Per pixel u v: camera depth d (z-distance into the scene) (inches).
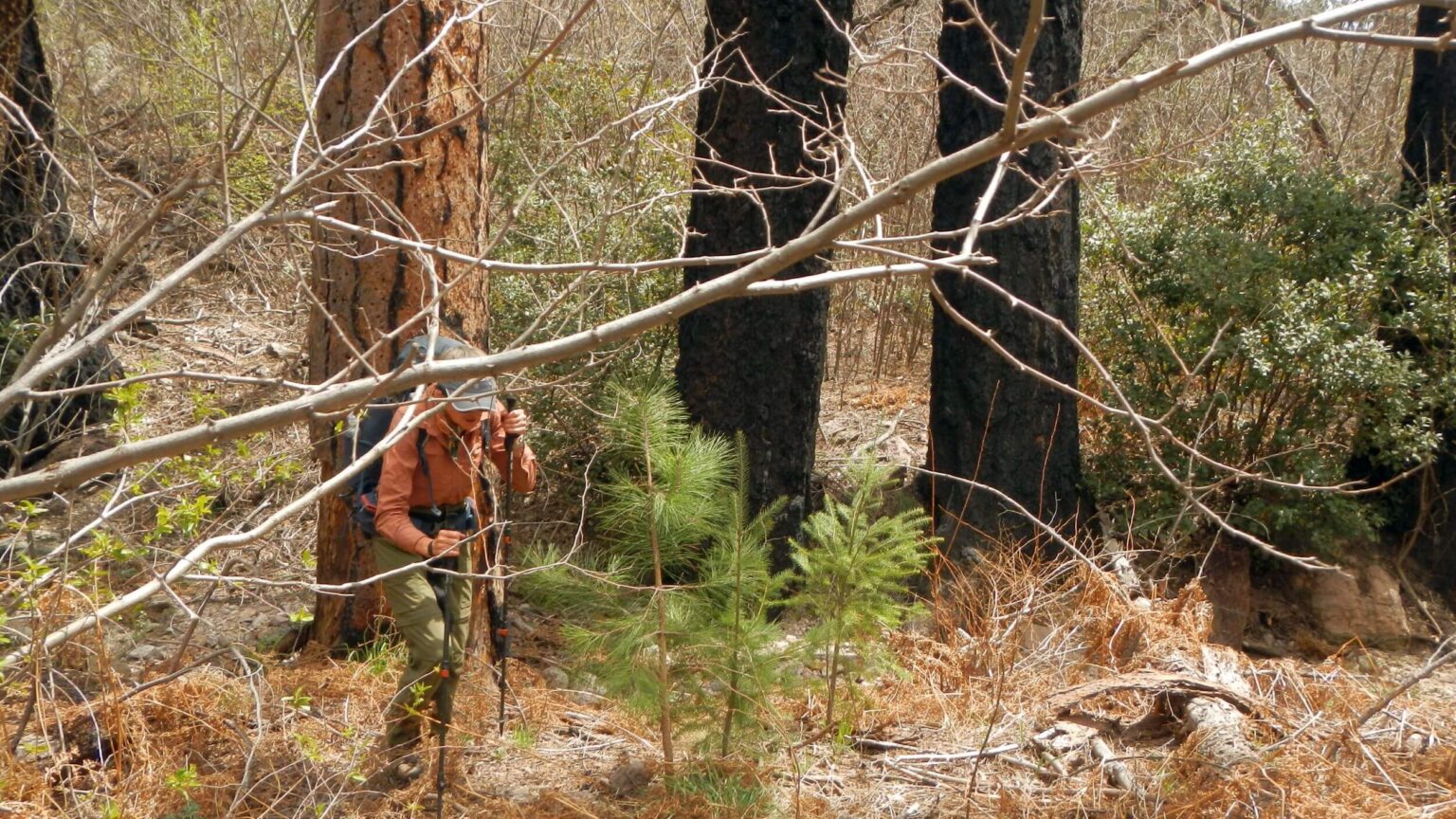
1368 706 199.9
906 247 337.1
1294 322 270.1
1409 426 281.4
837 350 392.2
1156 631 221.1
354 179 148.9
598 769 186.7
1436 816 159.3
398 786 172.6
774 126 255.1
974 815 174.9
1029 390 277.4
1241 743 178.7
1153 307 298.5
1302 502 284.8
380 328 196.9
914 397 379.9
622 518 180.7
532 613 253.6
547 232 285.4
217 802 156.0
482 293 208.1
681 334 269.9
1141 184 379.6
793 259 96.5
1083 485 288.8
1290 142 306.5
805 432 266.5
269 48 275.0
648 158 304.3
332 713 192.7
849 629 190.9
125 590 225.9
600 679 178.9
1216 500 291.6
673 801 168.6
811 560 197.9
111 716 161.2
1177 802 171.6
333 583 214.7
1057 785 184.1
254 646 222.1
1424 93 301.1
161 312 367.6
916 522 197.3
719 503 182.7
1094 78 131.3
